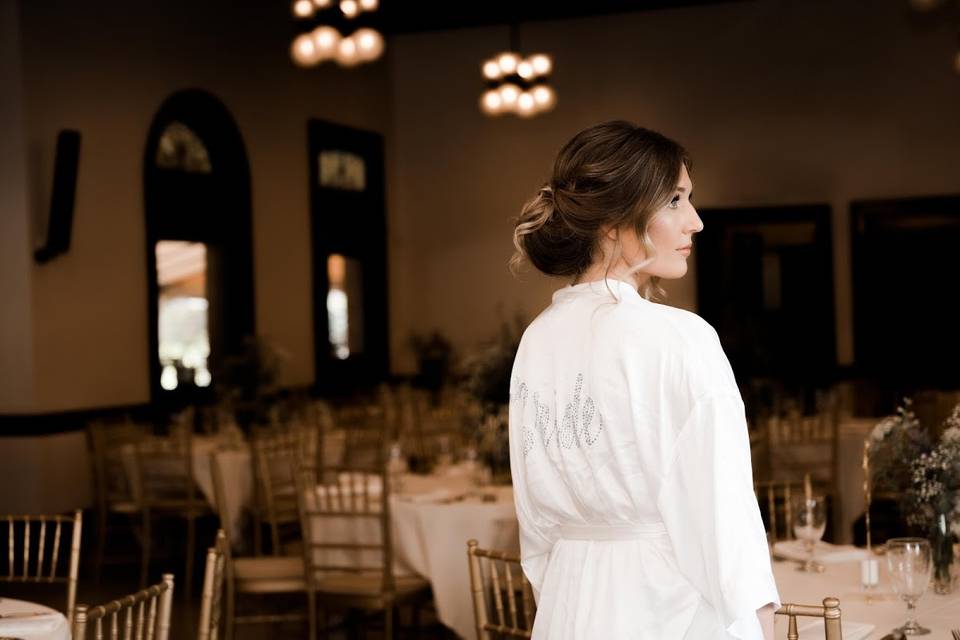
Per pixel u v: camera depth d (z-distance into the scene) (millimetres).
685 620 1550
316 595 5324
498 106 10625
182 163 10695
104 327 9516
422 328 14227
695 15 13109
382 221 13875
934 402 7660
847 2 12578
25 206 8789
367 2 8469
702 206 12984
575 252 1717
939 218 12250
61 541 8719
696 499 1506
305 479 5453
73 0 9281
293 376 12141
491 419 5832
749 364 11344
